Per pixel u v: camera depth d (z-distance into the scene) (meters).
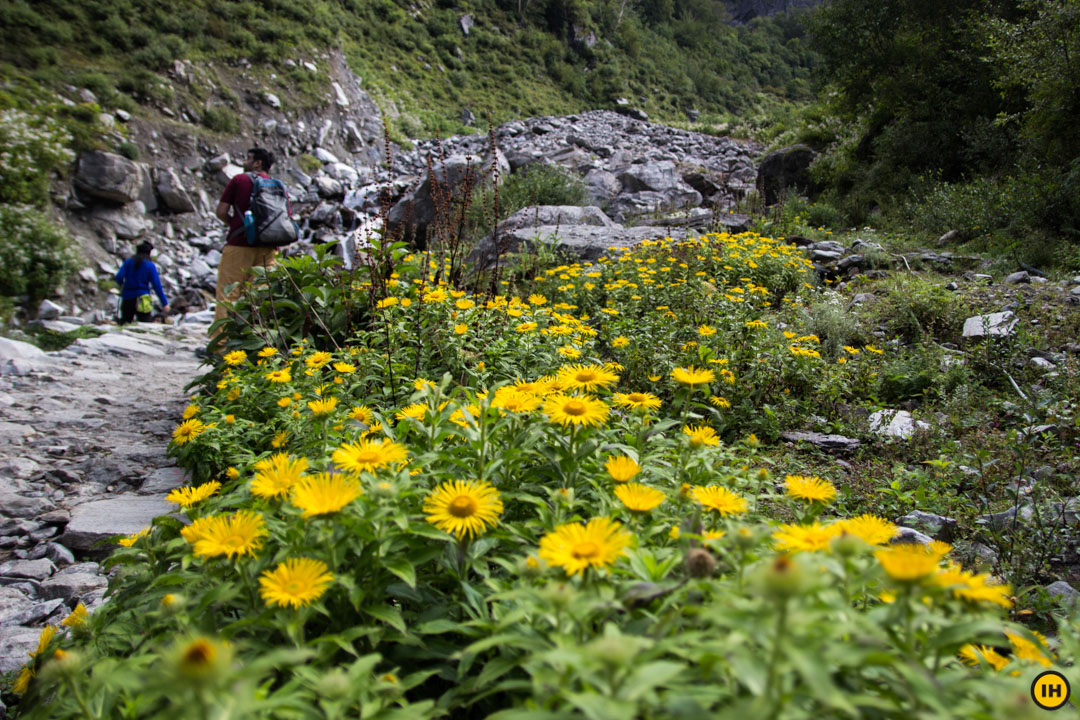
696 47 59.94
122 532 3.09
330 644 1.19
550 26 46.72
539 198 12.57
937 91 12.75
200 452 3.09
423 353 3.61
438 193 4.90
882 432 3.63
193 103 17.98
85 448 4.27
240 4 22.02
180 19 19.73
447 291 4.00
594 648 0.81
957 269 7.09
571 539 1.10
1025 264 7.04
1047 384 3.90
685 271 5.71
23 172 12.82
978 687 0.86
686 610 1.06
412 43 35.94
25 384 5.82
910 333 5.26
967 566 2.39
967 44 12.58
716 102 53.19
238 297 5.13
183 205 15.73
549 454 1.77
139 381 6.24
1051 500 2.73
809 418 3.85
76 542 3.07
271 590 1.13
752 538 1.10
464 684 1.16
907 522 2.69
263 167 6.00
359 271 4.52
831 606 0.90
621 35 51.12
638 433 2.05
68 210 13.62
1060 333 4.59
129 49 17.80
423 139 26.20
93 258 13.41
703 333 3.84
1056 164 9.09
